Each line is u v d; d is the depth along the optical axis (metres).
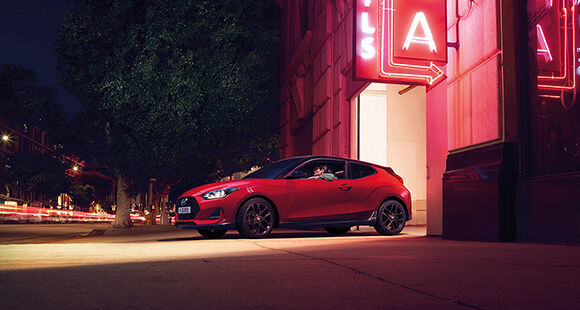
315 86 18.53
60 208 77.50
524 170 8.41
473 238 9.00
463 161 9.48
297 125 22.14
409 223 16.77
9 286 4.07
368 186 10.54
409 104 17.14
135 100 20.59
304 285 4.06
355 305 3.32
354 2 9.98
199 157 26.86
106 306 3.31
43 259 5.98
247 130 24.28
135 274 4.68
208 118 21.92
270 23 26.97
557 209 7.62
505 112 8.54
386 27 9.73
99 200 83.12
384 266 5.14
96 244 8.26
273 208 9.75
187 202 9.56
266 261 5.55
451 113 9.97
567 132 7.54
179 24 21.11
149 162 22.33
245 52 23.67
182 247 7.50
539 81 8.18
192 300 3.49
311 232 13.30
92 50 21.52
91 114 23.52
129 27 21.38
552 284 4.06
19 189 60.53
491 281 4.22
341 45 15.69
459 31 9.82
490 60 8.85
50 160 58.75
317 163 10.36
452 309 3.19
